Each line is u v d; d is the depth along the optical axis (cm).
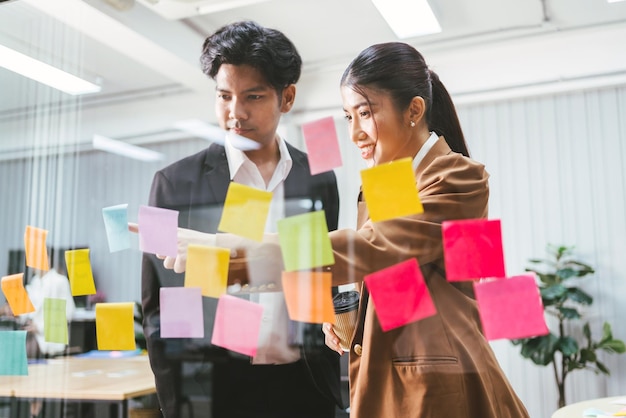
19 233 127
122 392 112
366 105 97
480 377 87
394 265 93
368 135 97
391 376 92
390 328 92
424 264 92
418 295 92
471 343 88
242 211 106
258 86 108
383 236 94
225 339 105
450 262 91
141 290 112
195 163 112
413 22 100
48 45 130
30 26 133
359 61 98
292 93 106
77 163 125
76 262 120
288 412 100
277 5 108
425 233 92
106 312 115
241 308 104
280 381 101
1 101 134
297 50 106
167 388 108
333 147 100
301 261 100
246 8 110
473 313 89
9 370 122
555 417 82
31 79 132
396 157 96
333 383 98
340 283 97
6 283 126
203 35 114
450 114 96
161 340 109
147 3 117
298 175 102
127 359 113
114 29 121
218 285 106
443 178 93
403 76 96
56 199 124
